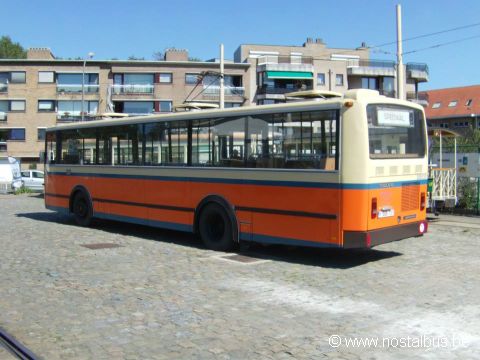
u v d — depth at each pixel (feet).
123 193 43.62
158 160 40.09
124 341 18.06
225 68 192.54
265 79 193.98
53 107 188.65
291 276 27.89
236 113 34.42
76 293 24.34
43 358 16.51
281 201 31.71
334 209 29.30
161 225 39.86
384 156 30.14
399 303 22.67
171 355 16.78
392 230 30.55
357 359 16.42
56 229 47.03
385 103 30.58
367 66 209.05
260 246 37.47
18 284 26.02
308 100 31.37
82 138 48.49
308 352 16.98
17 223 51.55
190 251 35.53
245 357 16.58
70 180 50.11
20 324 19.90
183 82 188.85
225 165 35.01
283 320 20.34
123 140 43.60
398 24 71.41
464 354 16.83
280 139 31.96
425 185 33.71
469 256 33.63
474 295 23.99
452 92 298.35
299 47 224.33
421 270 29.43
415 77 220.43
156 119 40.16
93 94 188.03
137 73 188.34
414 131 33.04
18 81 188.34
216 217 36.01
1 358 16.66
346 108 29.19
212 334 18.74
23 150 188.75
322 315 20.98
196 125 37.04
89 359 16.46
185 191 37.76
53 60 187.21
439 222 50.42
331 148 29.58
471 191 56.44
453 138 65.26
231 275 28.09
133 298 23.47
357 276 27.91
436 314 21.04
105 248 36.65
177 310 21.66
